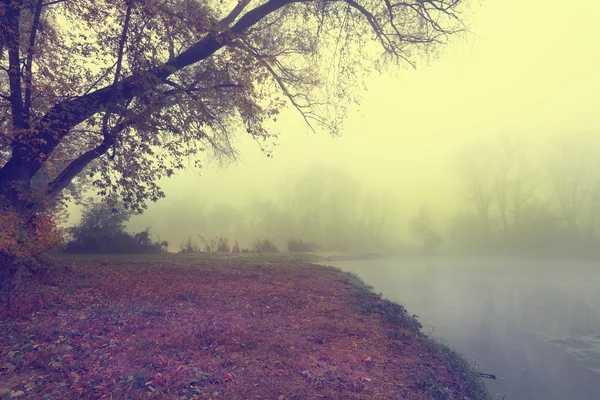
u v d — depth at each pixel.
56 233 9.70
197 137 10.66
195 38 11.37
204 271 14.01
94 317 7.03
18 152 9.74
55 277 10.35
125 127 9.67
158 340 5.88
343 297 9.98
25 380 4.39
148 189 10.06
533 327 9.59
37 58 9.64
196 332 6.29
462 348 7.69
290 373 4.88
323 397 4.22
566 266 27.55
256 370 4.92
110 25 10.06
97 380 4.40
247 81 11.16
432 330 8.84
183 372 4.71
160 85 10.88
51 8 10.95
